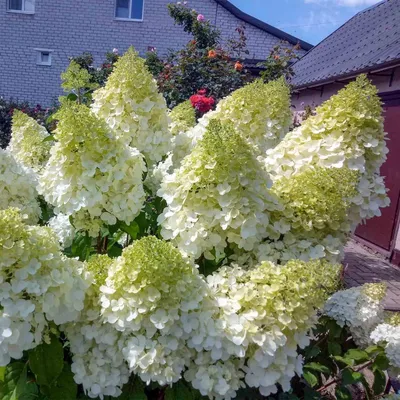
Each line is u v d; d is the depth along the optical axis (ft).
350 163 5.77
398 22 23.13
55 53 36.63
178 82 20.24
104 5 35.86
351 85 5.87
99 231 5.68
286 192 5.31
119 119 6.37
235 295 4.21
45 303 3.74
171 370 3.91
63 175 4.89
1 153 6.29
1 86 37.06
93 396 4.09
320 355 6.04
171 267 3.90
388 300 14.05
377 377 5.90
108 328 4.17
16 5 35.99
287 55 23.06
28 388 4.53
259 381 4.09
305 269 4.25
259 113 7.13
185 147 7.14
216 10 35.91
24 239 3.76
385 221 19.67
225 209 4.58
